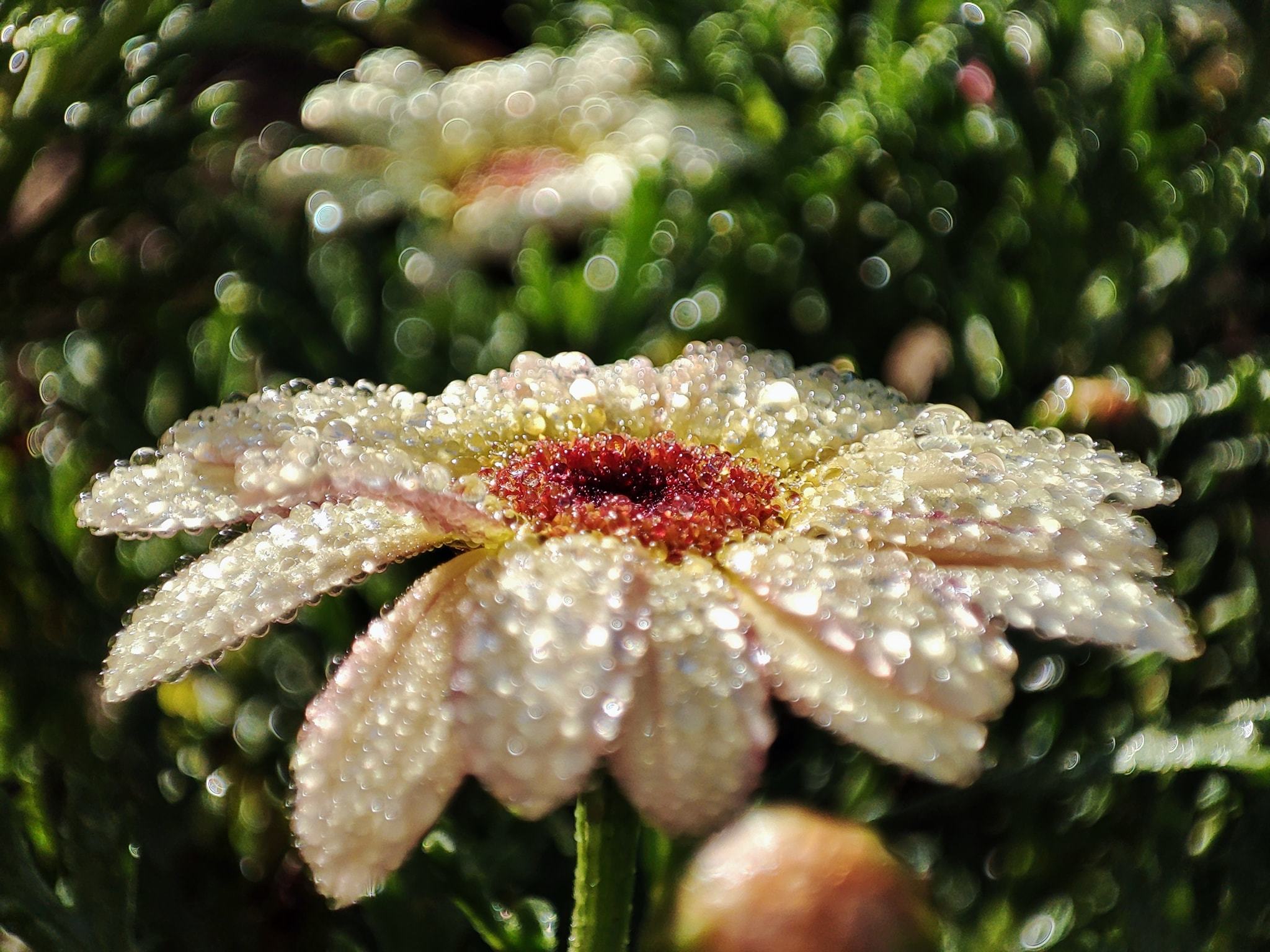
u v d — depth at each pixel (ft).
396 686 0.38
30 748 0.45
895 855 0.47
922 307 0.58
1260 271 0.57
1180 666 0.48
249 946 0.45
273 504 0.38
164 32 0.50
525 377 0.45
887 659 0.38
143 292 0.54
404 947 0.45
